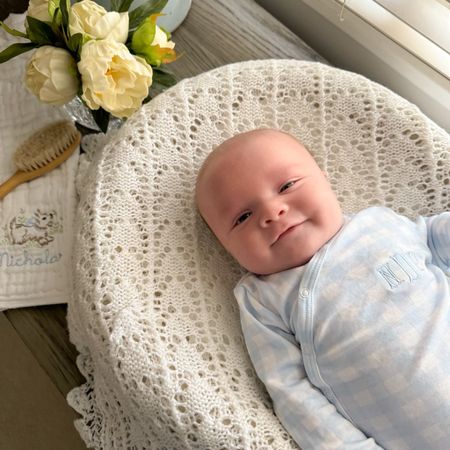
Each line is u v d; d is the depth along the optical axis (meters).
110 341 0.79
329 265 0.86
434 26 1.00
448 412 0.77
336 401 0.83
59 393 0.95
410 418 0.78
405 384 0.78
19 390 0.96
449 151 0.93
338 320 0.83
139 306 0.83
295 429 0.80
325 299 0.84
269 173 0.86
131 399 0.79
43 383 0.96
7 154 1.07
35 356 0.97
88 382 0.92
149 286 0.86
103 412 0.88
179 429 0.77
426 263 0.90
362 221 0.90
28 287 0.98
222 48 1.16
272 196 0.86
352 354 0.81
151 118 0.92
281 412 0.82
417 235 0.91
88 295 0.83
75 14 0.87
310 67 0.97
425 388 0.77
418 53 1.01
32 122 1.09
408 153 0.95
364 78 0.96
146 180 0.91
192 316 0.86
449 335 0.80
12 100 1.11
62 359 0.97
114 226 0.87
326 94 0.96
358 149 0.98
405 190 0.97
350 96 0.96
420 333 0.80
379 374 0.79
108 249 0.85
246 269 0.96
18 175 1.04
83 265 0.85
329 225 0.87
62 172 1.05
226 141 0.91
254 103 0.97
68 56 0.89
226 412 0.78
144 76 0.88
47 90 0.89
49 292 0.98
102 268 0.84
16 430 0.94
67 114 1.10
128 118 0.93
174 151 0.93
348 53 1.14
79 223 0.88
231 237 0.88
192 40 1.17
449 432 0.76
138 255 0.88
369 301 0.83
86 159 1.07
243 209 0.87
